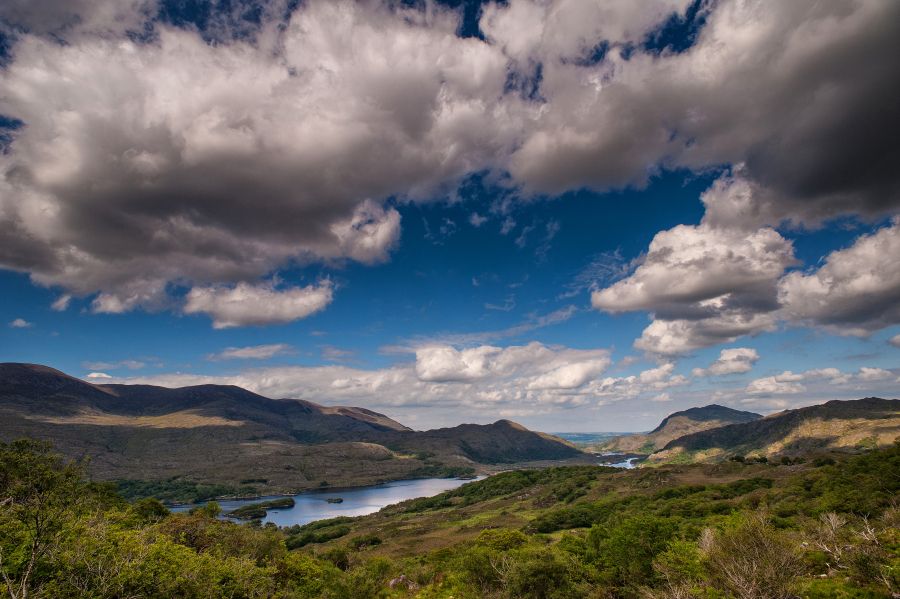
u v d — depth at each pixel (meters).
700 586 40.19
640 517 61.41
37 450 21.66
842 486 109.94
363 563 100.50
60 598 23.59
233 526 72.56
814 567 41.56
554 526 156.88
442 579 79.75
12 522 23.75
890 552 39.62
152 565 31.12
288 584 60.91
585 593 54.72
